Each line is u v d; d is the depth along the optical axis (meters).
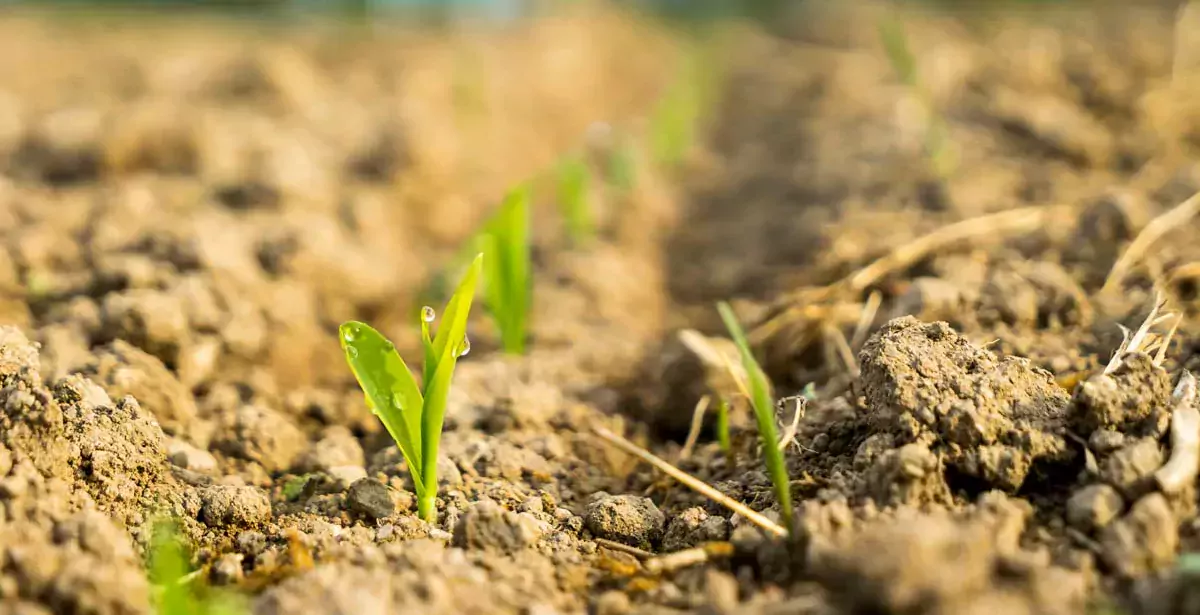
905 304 0.57
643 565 0.48
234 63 1.28
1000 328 0.55
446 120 1.18
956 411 0.48
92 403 0.50
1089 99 0.96
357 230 0.77
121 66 1.41
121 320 0.56
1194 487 0.46
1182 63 1.07
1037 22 1.78
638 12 2.98
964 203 0.70
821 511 0.46
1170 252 0.59
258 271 0.65
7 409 0.48
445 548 0.48
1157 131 0.83
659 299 0.73
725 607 0.45
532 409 0.56
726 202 1.00
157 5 2.39
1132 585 0.45
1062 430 0.48
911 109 1.03
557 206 0.95
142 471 0.50
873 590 0.43
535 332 0.66
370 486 0.51
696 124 1.41
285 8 2.36
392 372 0.49
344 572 0.46
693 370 0.57
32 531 0.46
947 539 0.44
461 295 0.48
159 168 0.84
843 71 1.48
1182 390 0.49
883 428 0.49
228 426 0.54
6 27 1.92
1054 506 0.47
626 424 0.57
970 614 0.43
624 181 0.90
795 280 0.66
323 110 1.16
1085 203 0.65
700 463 0.54
